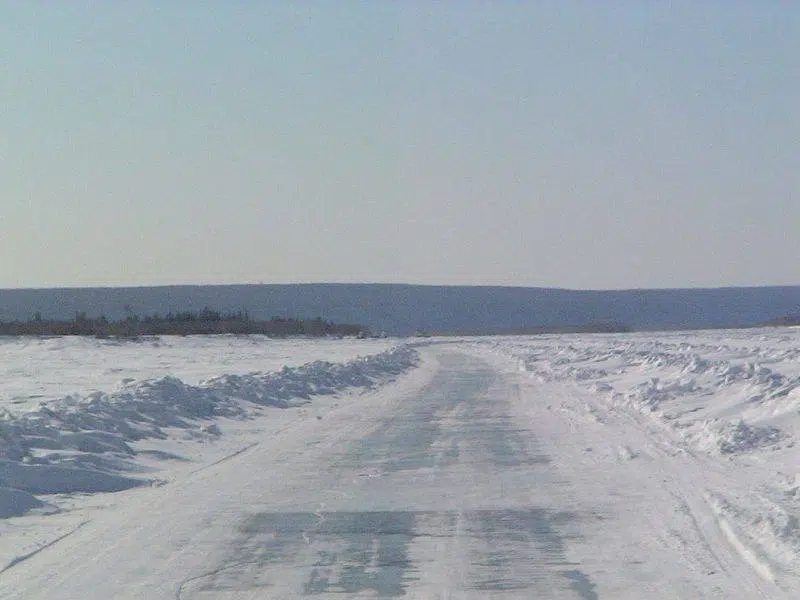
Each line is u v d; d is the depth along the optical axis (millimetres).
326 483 13883
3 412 17297
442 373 43688
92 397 20875
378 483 13836
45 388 31953
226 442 18859
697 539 9969
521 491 12969
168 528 10969
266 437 19844
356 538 10406
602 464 15062
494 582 8609
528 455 16375
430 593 8297
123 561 9492
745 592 8078
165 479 14391
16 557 9641
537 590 8328
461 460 15953
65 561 9508
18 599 8203
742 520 10555
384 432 20375
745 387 21938
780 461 14422
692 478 13391
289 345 88375
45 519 11500
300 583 8672
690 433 17891
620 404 24328
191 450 17531
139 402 21188
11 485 12977
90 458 14883
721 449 15797
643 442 17297
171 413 21281
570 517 11242
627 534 10305
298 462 16047
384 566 9242
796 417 17109
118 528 10992
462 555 9609
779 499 11508
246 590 8469
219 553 9797
